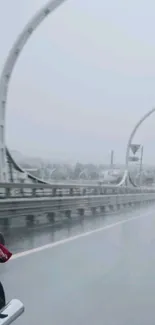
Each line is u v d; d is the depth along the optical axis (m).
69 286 6.67
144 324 5.07
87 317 5.25
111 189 26.16
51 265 8.09
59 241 10.97
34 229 12.95
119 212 23.08
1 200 11.91
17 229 12.65
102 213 21.44
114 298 6.13
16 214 12.59
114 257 9.27
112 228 14.86
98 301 5.96
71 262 8.49
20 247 9.73
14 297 5.94
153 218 19.86
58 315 5.28
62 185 17.41
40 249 9.68
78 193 19.88
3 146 16.08
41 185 15.33
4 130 16.17
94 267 8.15
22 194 14.69
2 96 16.14
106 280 7.17
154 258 9.28
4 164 16.06
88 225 15.23
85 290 6.49
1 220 12.70
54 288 6.52
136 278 7.38
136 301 6.02
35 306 5.59
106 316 5.32
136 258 9.23
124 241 11.73
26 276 7.16
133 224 16.67
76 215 18.97
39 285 6.64
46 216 15.89
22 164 24.92
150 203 37.00
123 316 5.34
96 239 11.88
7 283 6.66
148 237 12.70
